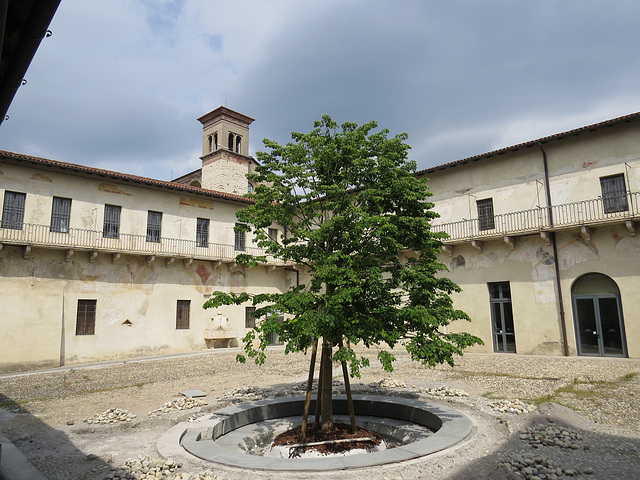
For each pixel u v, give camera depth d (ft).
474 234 69.00
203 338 82.48
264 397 37.17
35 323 62.23
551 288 60.49
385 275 67.56
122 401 37.60
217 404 34.96
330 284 26.71
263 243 26.78
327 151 25.90
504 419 26.99
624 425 24.91
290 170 25.89
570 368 45.44
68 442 25.20
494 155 66.85
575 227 56.95
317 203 28.68
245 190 111.65
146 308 75.31
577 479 17.40
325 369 27.63
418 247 27.25
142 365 61.57
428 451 20.58
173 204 81.30
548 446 21.61
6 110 14.71
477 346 66.90
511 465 19.01
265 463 19.72
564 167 61.21
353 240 26.00
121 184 74.79
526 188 64.54
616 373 41.11
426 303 26.58
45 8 11.05
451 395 34.81
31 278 63.10
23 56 12.56
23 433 27.50
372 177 27.07
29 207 64.39
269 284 95.30
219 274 86.53
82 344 67.10
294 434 27.14
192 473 19.30
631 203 54.70
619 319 54.95
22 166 64.39
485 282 67.21
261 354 23.65
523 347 62.03
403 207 27.45
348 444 25.11
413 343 24.66
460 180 71.92
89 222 70.28
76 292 67.51
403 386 39.52
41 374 55.26
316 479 18.07
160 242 78.69
